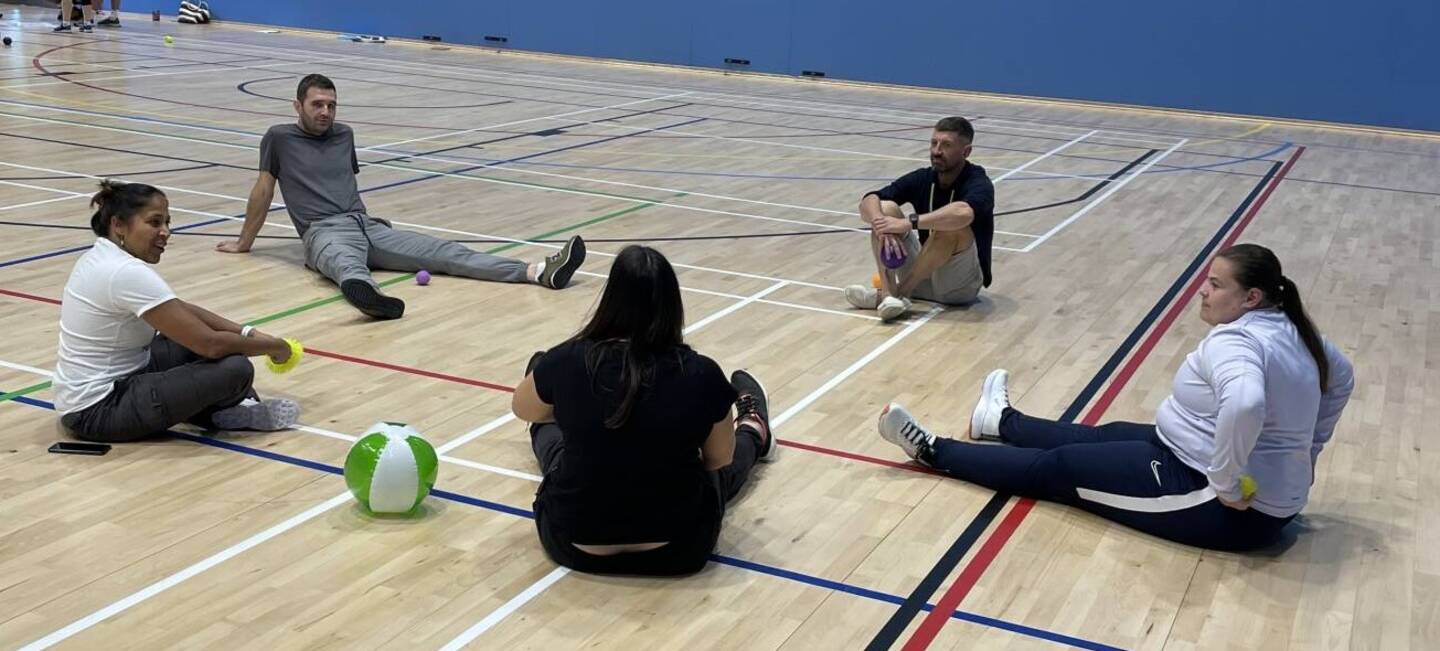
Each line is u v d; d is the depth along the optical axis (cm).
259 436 403
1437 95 1359
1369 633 308
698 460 313
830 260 689
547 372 306
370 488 339
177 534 333
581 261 595
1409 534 365
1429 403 484
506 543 337
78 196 763
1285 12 1403
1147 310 606
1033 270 685
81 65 1462
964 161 579
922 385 481
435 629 292
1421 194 991
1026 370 505
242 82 1388
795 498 375
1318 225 844
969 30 1562
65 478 364
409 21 1934
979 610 312
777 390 468
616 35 1781
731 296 602
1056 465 369
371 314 532
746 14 1688
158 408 383
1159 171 1061
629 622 299
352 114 1204
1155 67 1477
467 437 409
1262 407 312
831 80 1659
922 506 372
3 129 998
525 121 1205
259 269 613
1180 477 346
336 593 306
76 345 385
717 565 330
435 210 780
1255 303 332
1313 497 390
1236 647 299
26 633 282
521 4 1839
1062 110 1488
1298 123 1424
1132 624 308
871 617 306
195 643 281
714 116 1304
